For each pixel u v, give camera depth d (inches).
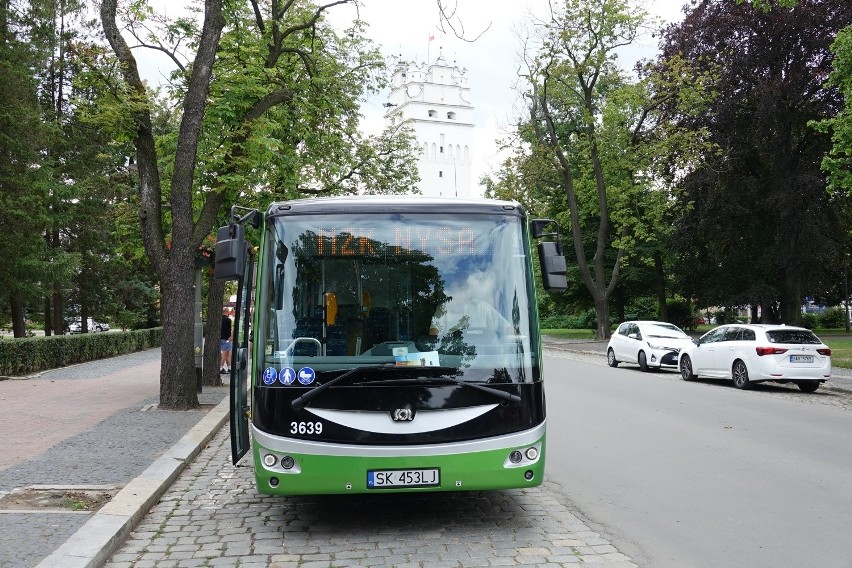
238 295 275.1
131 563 220.4
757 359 720.3
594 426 479.8
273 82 631.2
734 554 225.1
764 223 1503.4
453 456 243.9
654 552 227.0
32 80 1190.9
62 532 233.9
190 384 543.5
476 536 245.3
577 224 1675.7
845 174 707.4
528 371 257.0
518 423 252.1
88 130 1323.8
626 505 284.7
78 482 307.4
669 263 1911.9
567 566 214.1
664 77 1478.8
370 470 242.2
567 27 1510.8
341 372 248.2
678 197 1534.2
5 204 1083.9
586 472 343.9
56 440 409.1
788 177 1342.3
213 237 707.4
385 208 269.4
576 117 1877.5
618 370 987.3
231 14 597.3
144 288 1692.9
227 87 594.9
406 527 257.4
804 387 729.6
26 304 1475.1
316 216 268.1
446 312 260.8
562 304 2206.0
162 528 257.0
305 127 743.1
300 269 262.8
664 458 375.6
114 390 693.9
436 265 265.1
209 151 617.3
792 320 1441.9
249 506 287.4
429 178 4033.0
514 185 1633.9
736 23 1332.4
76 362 1111.0
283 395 247.9
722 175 1434.5
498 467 247.0
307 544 238.7
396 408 244.7
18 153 1107.3
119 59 555.2
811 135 1380.4
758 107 1320.1
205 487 319.0
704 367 806.5
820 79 1322.6
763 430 463.8
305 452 243.3
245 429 296.0
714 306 1665.8
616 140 1571.1
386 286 261.9
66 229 1396.4
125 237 871.7
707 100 1380.4
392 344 256.5
